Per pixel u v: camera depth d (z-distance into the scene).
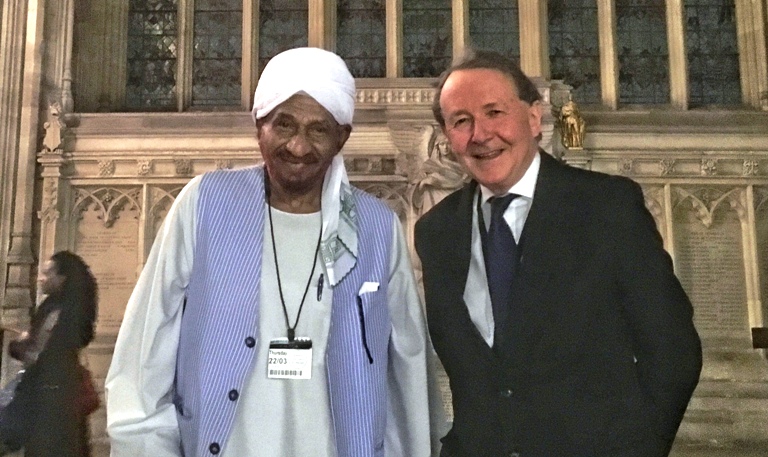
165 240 2.12
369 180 9.20
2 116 9.37
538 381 2.16
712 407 8.57
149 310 2.05
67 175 9.50
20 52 9.67
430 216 2.65
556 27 10.88
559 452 2.11
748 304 9.31
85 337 3.75
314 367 2.10
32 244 9.24
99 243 9.44
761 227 9.52
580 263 2.20
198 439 1.97
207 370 2.00
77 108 10.15
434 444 2.52
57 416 3.45
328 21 10.64
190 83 10.66
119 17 10.71
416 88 9.30
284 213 2.25
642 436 2.08
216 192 2.19
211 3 10.96
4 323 8.53
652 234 2.21
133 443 1.94
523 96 2.36
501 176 2.32
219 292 2.07
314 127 2.08
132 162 9.58
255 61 10.62
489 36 10.82
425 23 10.84
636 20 10.92
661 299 2.11
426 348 2.48
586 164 9.12
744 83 10.56
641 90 10.72
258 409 2.05
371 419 2.13
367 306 2.20
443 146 8.70
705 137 9.75
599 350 2.15
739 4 10.81
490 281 2.35
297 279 2.19
